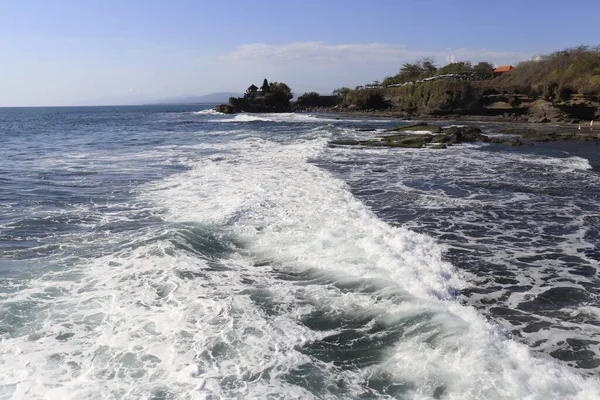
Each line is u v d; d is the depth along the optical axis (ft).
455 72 331.77
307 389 15.65
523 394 14.94
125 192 48.55
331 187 50.55
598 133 126.31
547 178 60.23
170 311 21.12
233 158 77.20
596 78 183.73
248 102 361.30
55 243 31.32
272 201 43.04
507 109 222.48
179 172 61.87
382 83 404.16
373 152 88.22
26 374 16.35
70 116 352.49
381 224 36.14
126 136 131.13
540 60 245.45
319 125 180.65
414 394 15.34
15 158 77.00
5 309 21.31
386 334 19.22
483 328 19.52
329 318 20.63
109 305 21.77
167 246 29.66
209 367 16.78
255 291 23.43
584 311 22.63
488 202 46.37
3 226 35.27
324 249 29.60
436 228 36.99
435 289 24.00
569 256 30.71
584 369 17.46
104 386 15.64
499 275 27.25
